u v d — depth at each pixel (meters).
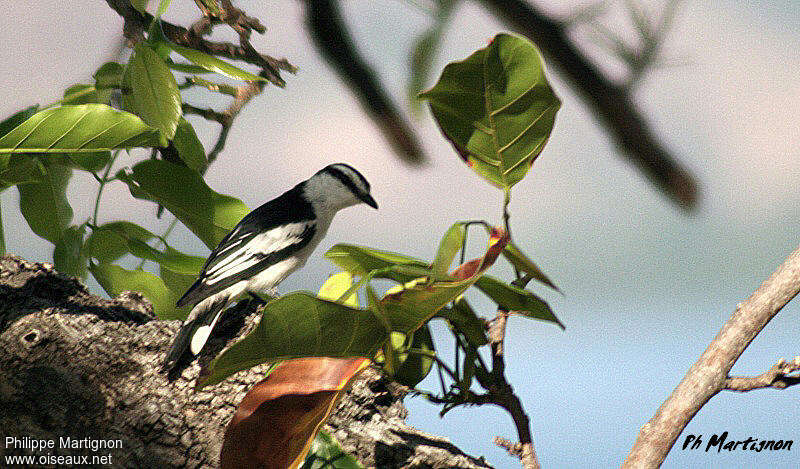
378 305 3.49
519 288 3.95
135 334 4.65
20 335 4.50
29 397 4.31
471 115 3.51
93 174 5.74
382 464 4.36
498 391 4.09
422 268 3.96
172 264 5.89
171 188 5.92
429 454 4.38
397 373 4.54
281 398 3.42
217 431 4.29
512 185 3.68
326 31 4.75
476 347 4.20
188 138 5.97
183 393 4.40
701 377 3.65
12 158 5.18
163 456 4.23
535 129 3.52
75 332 4.55
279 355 3.47
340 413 4.47
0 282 4.77
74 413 4.30
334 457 4.11
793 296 3.64
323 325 3.46
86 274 6.02
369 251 4.35
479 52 3.29
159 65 5.54
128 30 5.91
